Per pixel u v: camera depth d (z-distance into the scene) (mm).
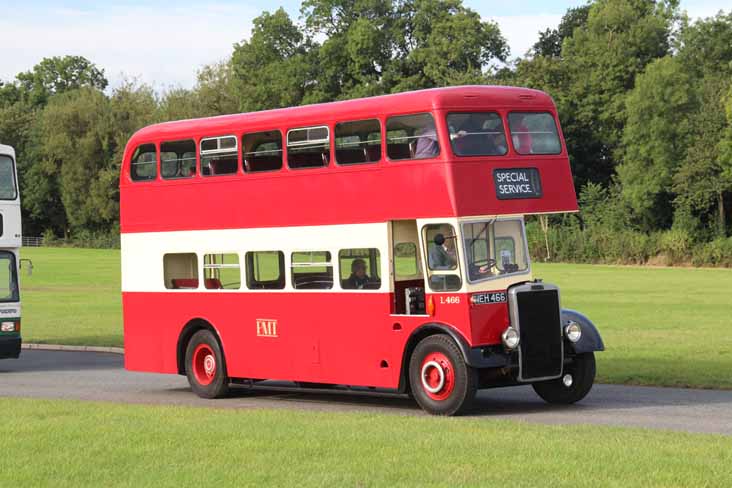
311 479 10484
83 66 174250
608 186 98188
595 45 98562
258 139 19391
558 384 17875
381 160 17438
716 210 89062
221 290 20094
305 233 18609
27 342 32656
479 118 16953
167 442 12820
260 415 15539
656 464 10734
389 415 15562
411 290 17484
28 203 130500
